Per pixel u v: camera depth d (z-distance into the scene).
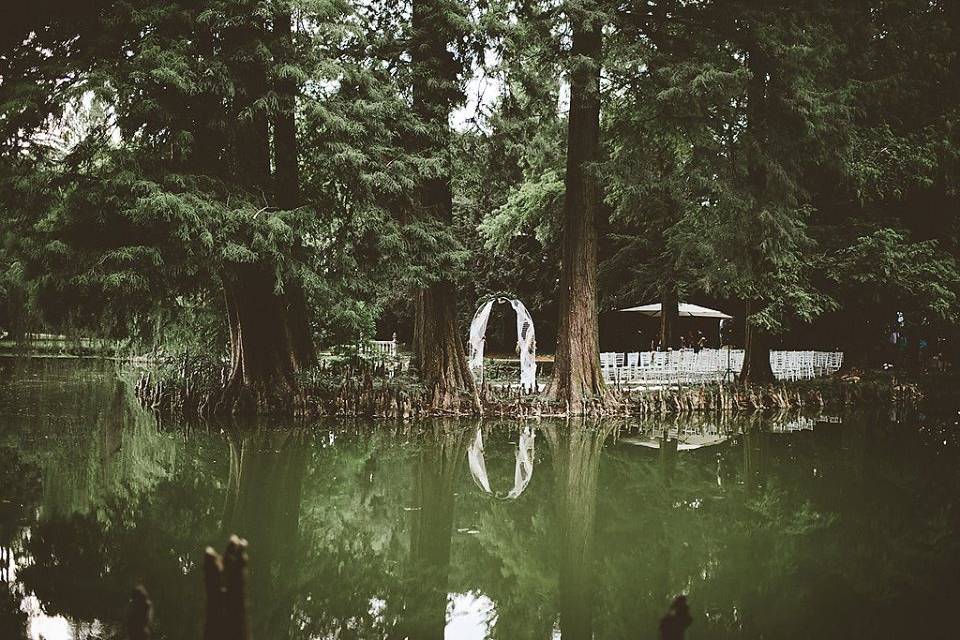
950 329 31.69
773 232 23.53
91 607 7.91
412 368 27.53
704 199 26.38
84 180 17.52
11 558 9.45
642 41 23.91
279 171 21.20
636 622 8.27
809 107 22.66
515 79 23.50
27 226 17.73
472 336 28.83
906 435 21.03
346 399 22.39
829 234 28.70
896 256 26.58
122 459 15.80
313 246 20.50
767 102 23.03
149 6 17.56
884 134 27.64
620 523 12.29
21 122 16.09
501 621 8.31
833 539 11.30
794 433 21.36
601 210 40.12
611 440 20.05
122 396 25.44
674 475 15.80
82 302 18.09
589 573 9.95
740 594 9.01
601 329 47.00
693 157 24.22
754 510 13.03
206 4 17.98
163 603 8.09
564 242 24.69
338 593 9.08
